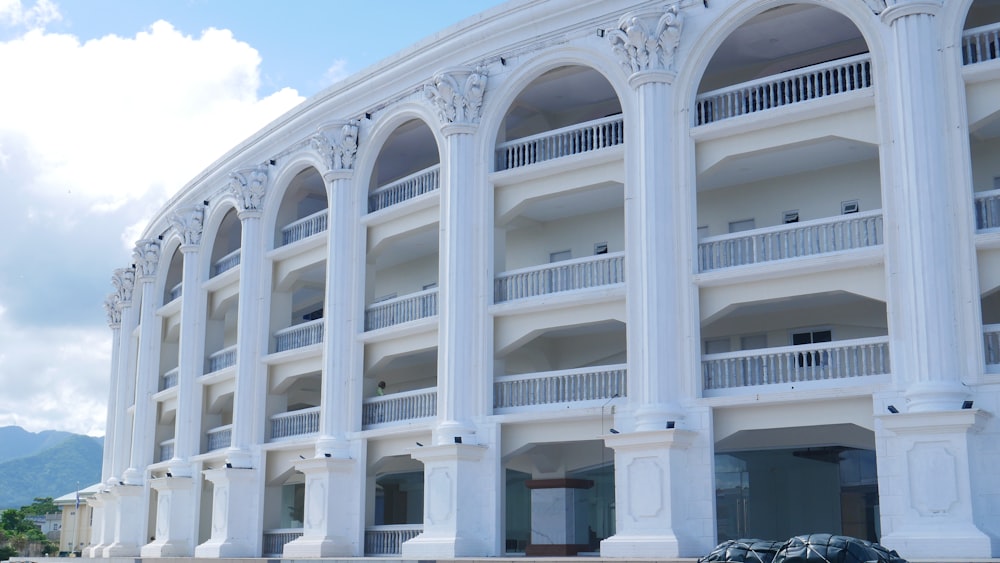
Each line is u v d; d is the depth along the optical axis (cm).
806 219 3044
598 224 3447
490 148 3241
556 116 3562
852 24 2905
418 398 3341
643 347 2770
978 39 2534
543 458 3353
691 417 2711
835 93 2725
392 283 4147
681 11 2900
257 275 4078
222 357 4394
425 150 3916
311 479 3541
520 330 3116
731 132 2808
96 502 5816
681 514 2656
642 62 2894
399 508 4072
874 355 2541
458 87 3281
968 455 2298
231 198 4400
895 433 2420
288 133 4025
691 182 2828
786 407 2617
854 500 2912
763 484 3081
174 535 4300
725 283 2764
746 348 3164
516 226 3559
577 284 3023
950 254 2433
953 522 2294
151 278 5159
